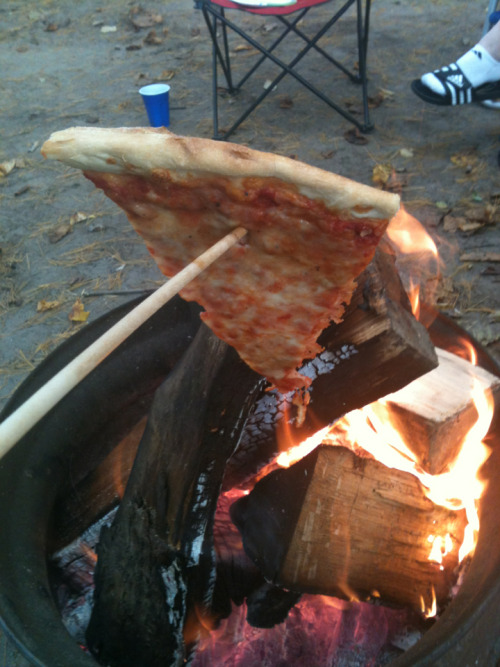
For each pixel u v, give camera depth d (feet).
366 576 4.87
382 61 16.16
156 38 18.22
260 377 4.20
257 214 3.16
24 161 13.64
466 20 17.69
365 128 13.47
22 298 10.16
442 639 3.50
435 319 6.07
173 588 4.49
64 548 4.96
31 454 4.89
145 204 3.27
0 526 4.29
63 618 4.91
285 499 4.88
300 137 13.52
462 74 12.09
